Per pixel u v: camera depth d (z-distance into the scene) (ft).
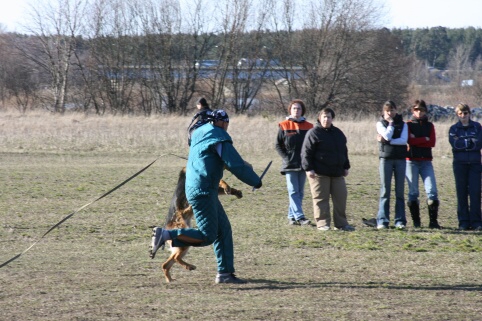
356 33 236.02
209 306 32.58
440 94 368.07
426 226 58.70
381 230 55.42
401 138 55.52
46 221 57.82
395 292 35.55
